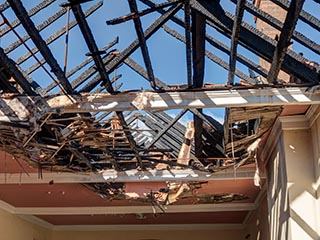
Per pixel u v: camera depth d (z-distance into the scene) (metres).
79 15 2.55
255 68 3.50
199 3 2.67
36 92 3.59
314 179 4.29
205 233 9.41
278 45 2.80
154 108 3.34
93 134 4.22
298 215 4.23
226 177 5.65
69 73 4.02
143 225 9.51
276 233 5.06
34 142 4.25
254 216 7.80
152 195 6.32
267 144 5.12
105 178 5.64
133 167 5.60
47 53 2.80
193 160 5.51
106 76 3.11
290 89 3.33
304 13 3.04
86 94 3.37
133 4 2.47
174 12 2.79
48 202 7.38
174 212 7.84
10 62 3.05
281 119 4.37
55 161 5.02
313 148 4.32
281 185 4.66
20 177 5.88
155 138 5.11
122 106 3.36
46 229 9.20
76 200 7.22
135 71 3.77
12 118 3.48
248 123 4.49
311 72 3.27
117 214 7.93
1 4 3.30
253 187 6.38
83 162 5.11
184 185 6.15
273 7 5.02
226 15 2.65
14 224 7.76
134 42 3.03
